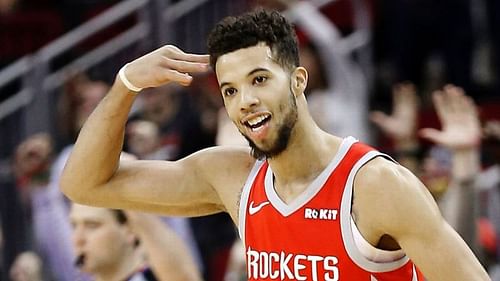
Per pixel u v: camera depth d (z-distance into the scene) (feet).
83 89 66.90
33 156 62.18
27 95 67.77
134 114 66.33
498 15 78.64
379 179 28.73
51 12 80.64
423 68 78.07
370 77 70.49
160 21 68.95
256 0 67.21
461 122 48.29
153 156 60.54
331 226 28.94
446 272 28.07
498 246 59.57
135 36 69.56
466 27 78.38
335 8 73.87
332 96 63.26
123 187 32.40
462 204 47.91
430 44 78.74
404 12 79.00
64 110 67.36
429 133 48.42
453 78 77.51
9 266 65.16
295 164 29.50
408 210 28.30
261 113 28.53
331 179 29.22
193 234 62.13
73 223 40.83
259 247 30.01
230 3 70.03
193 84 68.18
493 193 61.05
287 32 29.12
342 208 28.91
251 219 30.22
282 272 29.45
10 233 65.16
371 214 28.66
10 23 78.28
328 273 28.91
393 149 64.39
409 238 28.35
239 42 28.73
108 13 69.77
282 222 29.48
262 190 30.19
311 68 62.95
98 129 31.78
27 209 63.87
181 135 65.05
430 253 28.14
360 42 69.21
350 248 28.71
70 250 55.88
